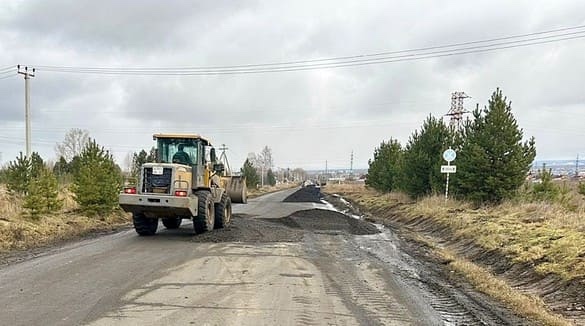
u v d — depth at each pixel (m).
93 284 7.89
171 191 13.65
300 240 13.82
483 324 6.27
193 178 14.95
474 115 20.39
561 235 10.85
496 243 11.81
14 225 13.66
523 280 9.12
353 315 6.43
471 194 19.47
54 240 13.52
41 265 9.50
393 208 25.31
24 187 20.34
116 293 7.30
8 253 11.18
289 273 9.06
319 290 7.77
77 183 18.91
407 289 8.12
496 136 18.94
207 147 16.25
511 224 13.56
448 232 15.48
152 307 6.57
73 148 57.31
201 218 14.20
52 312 6.32
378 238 15.22
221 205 16.00
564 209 15.95
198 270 9.14
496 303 7.40
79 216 17.97
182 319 6.05
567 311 7.16
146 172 13.85
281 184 112.75
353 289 7.93
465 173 19.61
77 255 10.73
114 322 5.90
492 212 16.80
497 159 18.81
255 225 17.20
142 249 11.68
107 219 18.78
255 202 35.78
